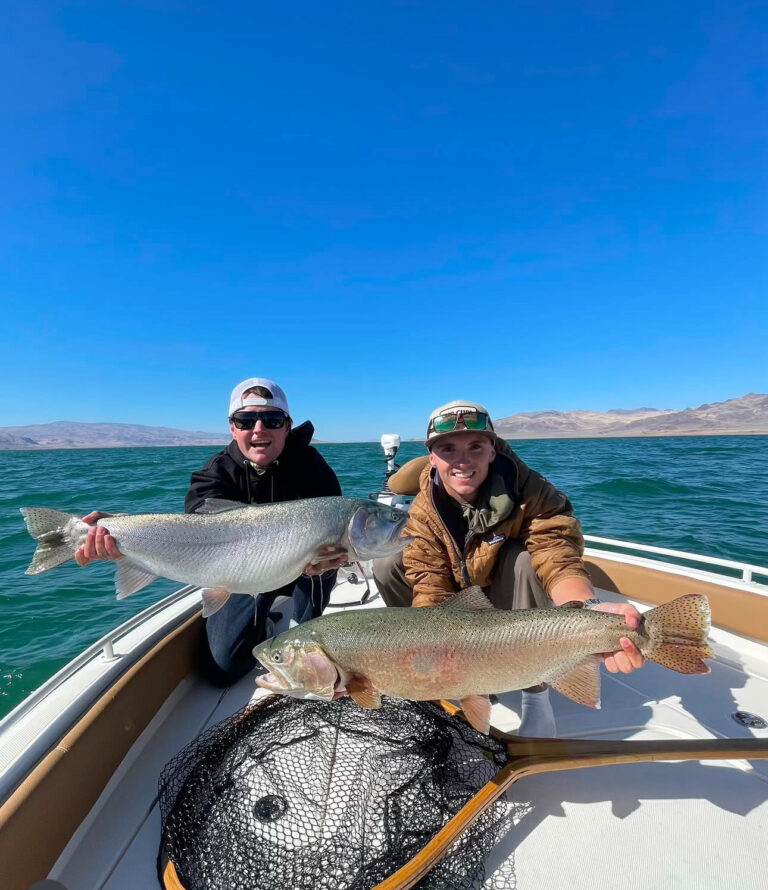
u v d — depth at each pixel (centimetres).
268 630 140
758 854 74
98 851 75
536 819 80
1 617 243
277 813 78
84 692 86
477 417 101
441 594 112
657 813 81
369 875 66
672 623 76
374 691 83
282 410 139
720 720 107
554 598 100
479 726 80
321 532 116
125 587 118
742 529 389
